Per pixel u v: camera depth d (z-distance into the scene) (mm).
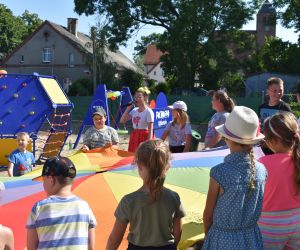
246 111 3092
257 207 3000
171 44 38344
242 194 2912
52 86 13078
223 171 2941
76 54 46469
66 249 3039
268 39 47781
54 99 12617
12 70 49094
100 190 4578
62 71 47094
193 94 39250
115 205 4352
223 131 3096
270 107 6074
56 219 3072
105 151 6488
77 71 46500
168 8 39562
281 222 3293
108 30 40844
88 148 6758
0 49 58812
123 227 3068
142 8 40031
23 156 7008
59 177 3182
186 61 38562
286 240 3322
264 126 3492
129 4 40219
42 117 12289
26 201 4449
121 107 17578
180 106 7055
